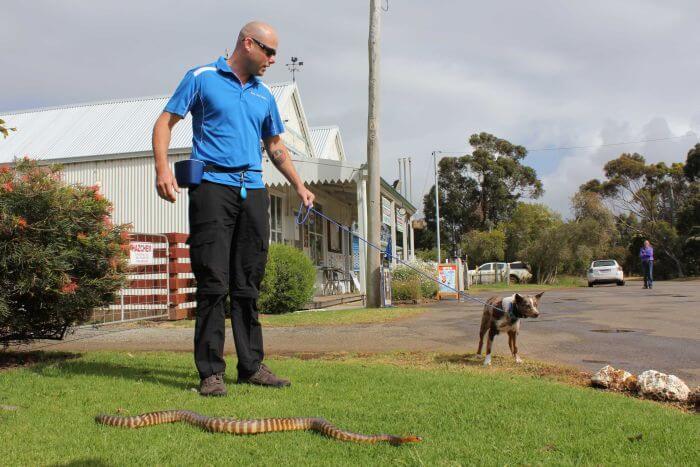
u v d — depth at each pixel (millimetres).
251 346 5582
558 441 3758
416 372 6281
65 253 6520
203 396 5016
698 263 56156
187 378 5859
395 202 27062
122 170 19938
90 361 6953
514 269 43219
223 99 5332
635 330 10242
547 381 6020
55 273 6492
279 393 5152
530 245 43656
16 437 3809
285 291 14289
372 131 16375
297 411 4480
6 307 6309
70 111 24484
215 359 5164
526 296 6738
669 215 63625
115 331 10961
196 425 4094
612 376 5812
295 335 9945
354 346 8617
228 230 5371
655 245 58625
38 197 6477
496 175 65375
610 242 63219
